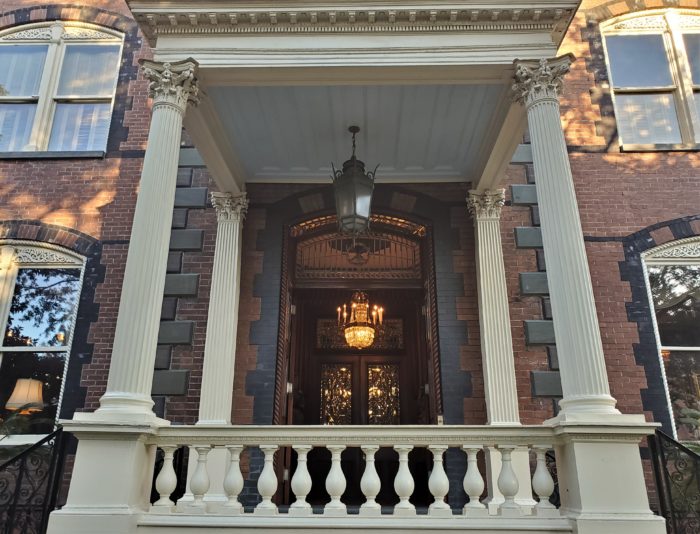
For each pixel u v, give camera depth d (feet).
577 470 12.51
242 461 19.67
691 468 16.03
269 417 20.66
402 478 13.43
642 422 12.65
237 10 16.34
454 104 19.13
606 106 24.20
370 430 13.76
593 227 22.45
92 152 23.65
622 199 22.82
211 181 23.54
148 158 15.34
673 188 22.94
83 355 21.01
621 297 21.58
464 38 16.46
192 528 12.79
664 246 22.25
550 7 16.25
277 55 16.40
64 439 16.69
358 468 28.68
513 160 23.75
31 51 25.90
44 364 21.31
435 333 22.20
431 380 22.86
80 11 26.05
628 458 12.59
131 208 22.86
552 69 16.02
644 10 25.71
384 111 19.56
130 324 13.78
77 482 12.55
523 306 21.75
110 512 12.26
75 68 25.53
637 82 24.90
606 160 23.38
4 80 25.34
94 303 21.61
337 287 28.99
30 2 26.32
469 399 20.95
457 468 19.92
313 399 32.71
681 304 21.76
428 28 16.53
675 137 24.12
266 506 13.19
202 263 22.34
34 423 20.56
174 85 16.11
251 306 22.06
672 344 21.34
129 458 12.76
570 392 13.37
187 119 17.48
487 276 21.27
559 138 15.44
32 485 16.16
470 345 21.59
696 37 25.54
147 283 14.17
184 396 20.53
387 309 33.24
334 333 34.17
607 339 21.06
